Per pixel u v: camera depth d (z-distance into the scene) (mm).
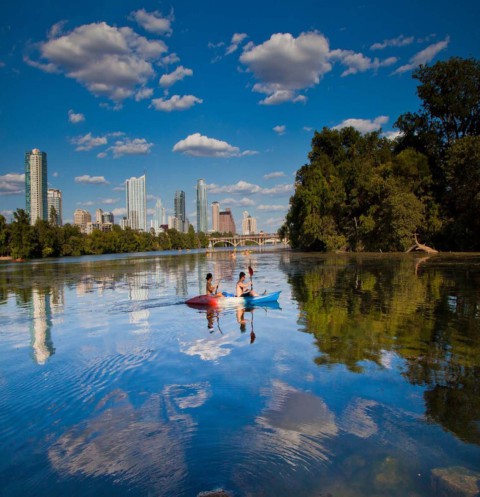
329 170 70625
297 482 4203
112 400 6508
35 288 25984
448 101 59594
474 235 54438
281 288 21141
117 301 18531
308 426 5395
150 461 4703
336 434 5180
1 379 7664
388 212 59219
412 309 13820
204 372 7703
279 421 5570
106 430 5488
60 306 17453
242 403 6199
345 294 17969
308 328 11281
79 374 7840
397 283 21734
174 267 46781
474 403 6020
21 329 12594
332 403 6102
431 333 10352
